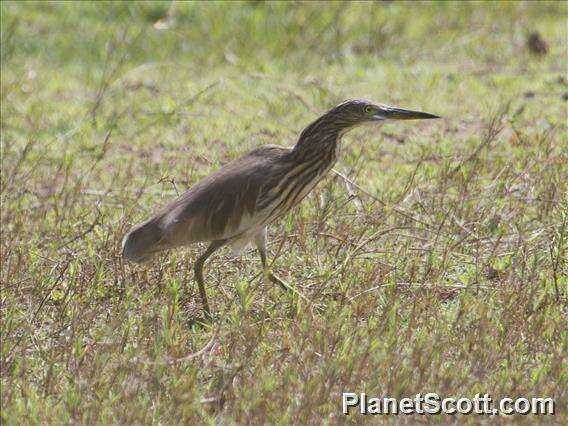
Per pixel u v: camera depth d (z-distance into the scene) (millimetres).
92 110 21922
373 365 11758
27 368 12266
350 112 13562
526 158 17703
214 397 11469
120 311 13133
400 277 14078
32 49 26719
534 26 28031
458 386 11531
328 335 12266
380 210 15844
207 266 14555
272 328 13000
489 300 13383
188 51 27016
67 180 17797
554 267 13789
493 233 15547
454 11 29203
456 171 16891
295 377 11586
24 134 20953
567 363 12094
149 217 14438
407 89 23172
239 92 23266
